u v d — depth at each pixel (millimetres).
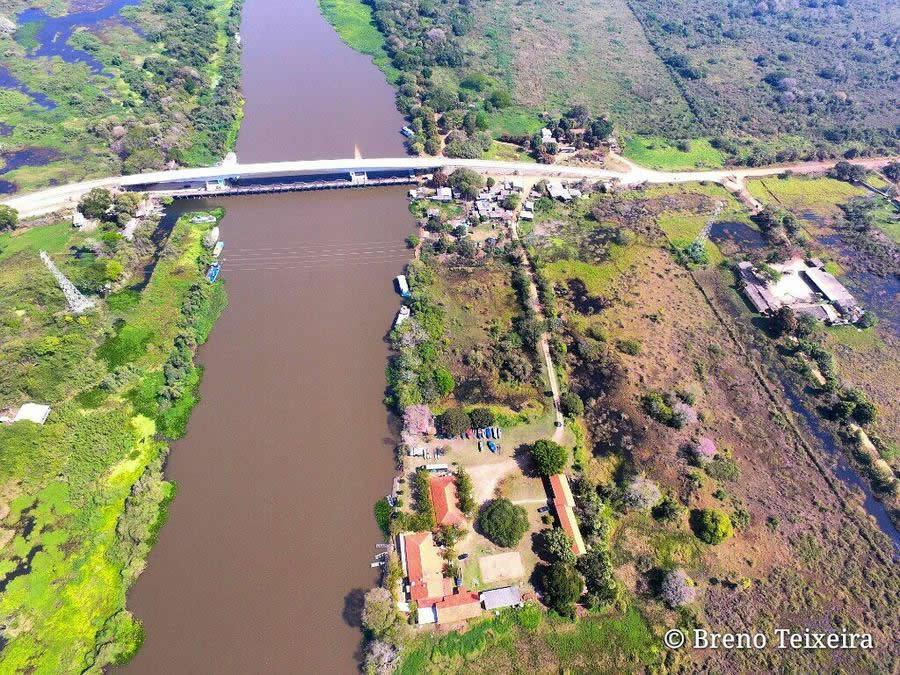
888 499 101375
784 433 111125
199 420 108375
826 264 149625
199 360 119312
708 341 128625
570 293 137875
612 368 120312
